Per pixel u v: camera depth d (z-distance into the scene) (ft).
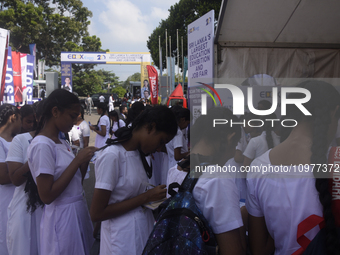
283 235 3.50
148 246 3.77
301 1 10.55
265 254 3.91
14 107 8.39
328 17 11.39
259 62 13.14
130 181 5.20
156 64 100.58
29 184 6.88
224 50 12.98
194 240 3.42
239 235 3.64
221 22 11.54
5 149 7.98
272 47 13.07
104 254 5.46
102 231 5.62
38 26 96.63
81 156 6.10
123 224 5.24
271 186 3.58
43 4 106.83
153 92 42.70
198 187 3.77
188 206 3.65
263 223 3.89
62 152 6.32
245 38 12.73
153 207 5.15
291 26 11.99
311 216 3.26
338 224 3.11
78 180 6.71
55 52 109.81
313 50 13.26
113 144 5.25
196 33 14.16
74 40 115.75
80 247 6.46
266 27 12.06
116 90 217.56
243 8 10.90
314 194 3.33
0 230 8.06
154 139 5.16
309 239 3.26
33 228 7.31
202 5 65.72
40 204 6.94
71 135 15.29
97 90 147.33
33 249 7.29
